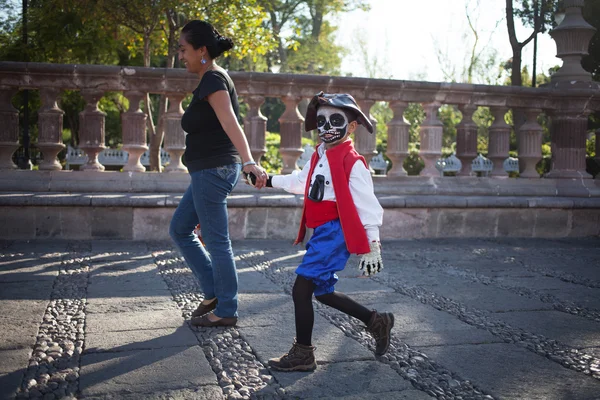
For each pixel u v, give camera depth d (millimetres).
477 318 3916
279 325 3646
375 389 2678
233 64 22641
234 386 2682
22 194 6422
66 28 12109
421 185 7727
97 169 6934
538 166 16312
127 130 6965
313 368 2904
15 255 5555
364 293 4566
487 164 19141
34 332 3371
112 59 15328
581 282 5129
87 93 6797
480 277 5246
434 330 3629
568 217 7898
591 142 16000
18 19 14000
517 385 2756
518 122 12055
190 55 3475
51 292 4281
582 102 8148
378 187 7559
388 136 7707
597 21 14016
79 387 2631
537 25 12773
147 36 11656
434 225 7457
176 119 7043
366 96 7441
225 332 3484
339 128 2926
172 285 4582
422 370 2932
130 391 2598
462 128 7938
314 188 2955
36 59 12992
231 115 3361
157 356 3047
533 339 3482
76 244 6230
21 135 18703
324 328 3604
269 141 21719
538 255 6426
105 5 11172
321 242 2943
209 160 3494
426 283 4957
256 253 6102
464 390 2686
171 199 6605
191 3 10844
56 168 6898
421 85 7535
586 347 3354
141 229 6598
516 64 12406
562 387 2736
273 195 7113
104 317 3721
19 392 2551
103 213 6508
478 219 7598
